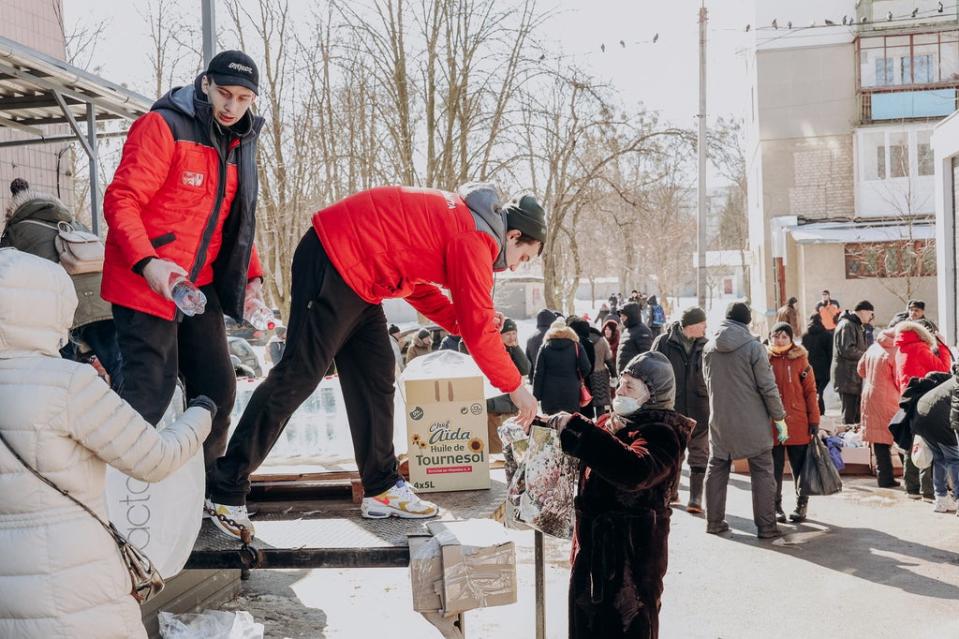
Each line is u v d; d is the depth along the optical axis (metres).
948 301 15.38
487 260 3.35
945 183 15.42
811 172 30.89
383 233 3.30
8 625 2.29
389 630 5.27
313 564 3.14
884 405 9.37
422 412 4.25
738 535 7.59
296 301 3.36
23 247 4.08
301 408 4.82
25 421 2.29
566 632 5.36
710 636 5.29
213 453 3.44
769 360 7.85
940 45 29.45
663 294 46.38
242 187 3.25
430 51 18.69
